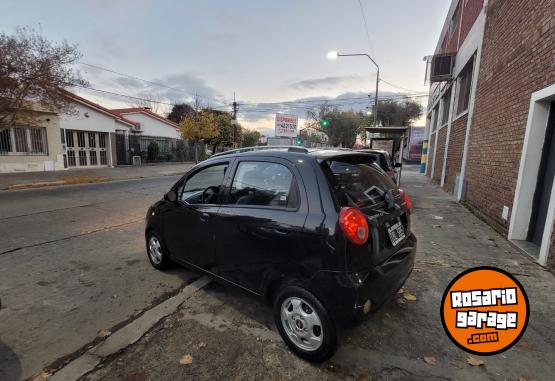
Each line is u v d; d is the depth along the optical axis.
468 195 8.05
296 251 2.25
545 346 2.44
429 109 19.55
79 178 13.42
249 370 2.20
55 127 15.95
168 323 2.76
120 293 3.32
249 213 2.60
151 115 26.69
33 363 2.25
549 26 4.32
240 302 3.12
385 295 2.30
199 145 28.89
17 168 14.54
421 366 2.23
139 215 6.97
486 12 7.51
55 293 3.32
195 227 3.14
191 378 2.12
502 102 5.97
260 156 2.72
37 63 11.37
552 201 3.86
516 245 4.70
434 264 4.06
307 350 2.27
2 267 4.00
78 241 5.09
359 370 2.19
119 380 2.10
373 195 2.59
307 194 2.29
